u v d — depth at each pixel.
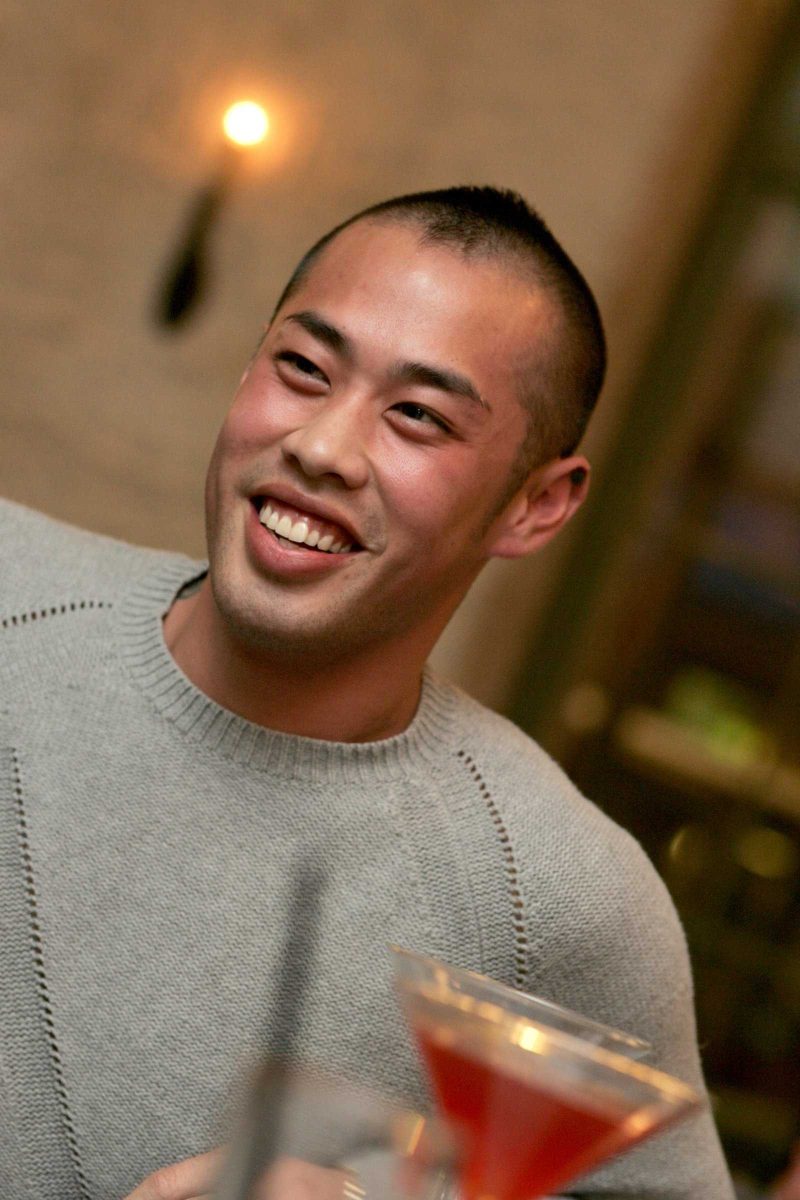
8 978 1.80
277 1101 1.23
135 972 1.78
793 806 4.69
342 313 1.73
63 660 1.91
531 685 4.39
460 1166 1.32
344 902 1.82
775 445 4.55
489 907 1.88
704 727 4.70
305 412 1.72
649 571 4.58
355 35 4.13
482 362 1.74
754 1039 4.71
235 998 1.78
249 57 4.15
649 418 4.39
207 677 1.86
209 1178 1.45
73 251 4.20
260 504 1.75
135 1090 1.76
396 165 4.13
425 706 1.97
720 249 4.32
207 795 1.82
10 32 4.12
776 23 4.20
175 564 2.05
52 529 2.13
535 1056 1.16
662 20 4.05
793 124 4.31
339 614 1.73
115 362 4.20
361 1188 1.31
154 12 4.16
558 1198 1.86
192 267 4.18
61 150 4.17
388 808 1.86
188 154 4.18
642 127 4.08
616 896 1.95
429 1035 1.22
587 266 4.12
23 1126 1.77
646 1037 2.00
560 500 1.99
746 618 4.66
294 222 4.17
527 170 4.11
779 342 4.52
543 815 1.96
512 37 4.09
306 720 1.84
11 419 4.20
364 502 1.70
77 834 1.82
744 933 4.72
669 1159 1.95
